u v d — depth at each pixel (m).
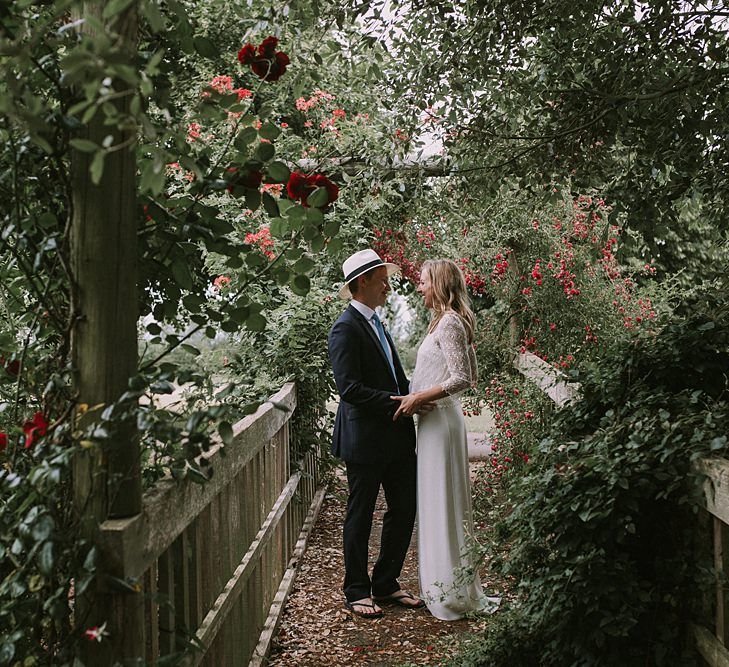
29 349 1.78
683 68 2.88
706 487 2.09
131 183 1.49
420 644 3.33
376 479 3.75
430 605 3.66
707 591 2.19
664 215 3.05
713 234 4.16
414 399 3.64
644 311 5.38
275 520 3.47
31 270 1.67
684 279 4.68
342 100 5.57
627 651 2.32
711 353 2.70
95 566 1.36
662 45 2.93
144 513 1.53
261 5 2.58
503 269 5.99
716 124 2.80
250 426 2.83
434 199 4.61
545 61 3.29
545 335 5.80
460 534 3.67
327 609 3.75
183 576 1.99
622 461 2.28
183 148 1.51
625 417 2.59
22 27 1.37
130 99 1.45
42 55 1.58
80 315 1.47
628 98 2.94
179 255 1.83
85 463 1.44
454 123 3.58
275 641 3.33
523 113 3.58
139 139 1.64
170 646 1.90
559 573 2.31
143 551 1.52
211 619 2.24
